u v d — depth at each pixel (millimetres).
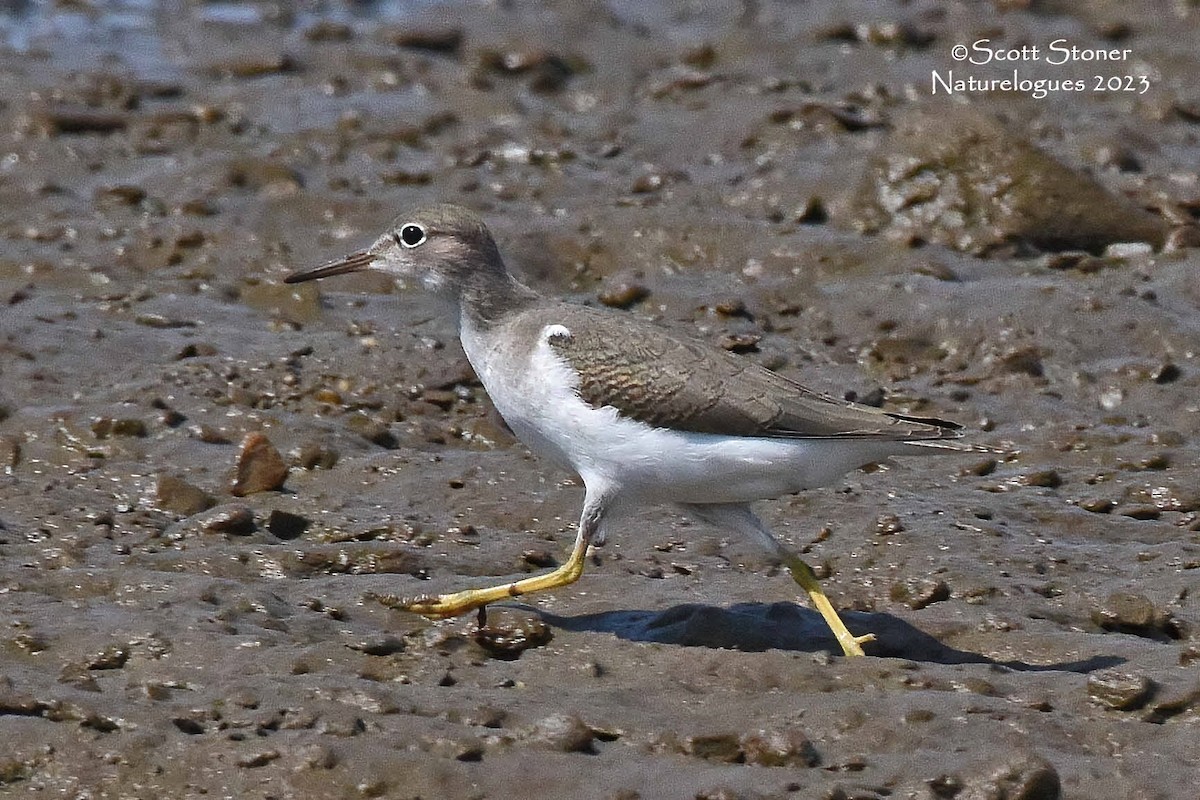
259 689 10086
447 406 15938
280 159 21953
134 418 14688
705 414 10891
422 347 16781
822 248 18953
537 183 21422
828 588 12305
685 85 24984
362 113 23781
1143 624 11562
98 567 12117
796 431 10922
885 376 16828
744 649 11188
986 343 17188
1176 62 26312
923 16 28516
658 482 11156
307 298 17781
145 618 11055
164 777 9344
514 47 26312
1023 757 9227
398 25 28141
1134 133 22672
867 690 10500
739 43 27156
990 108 22188
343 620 11477
